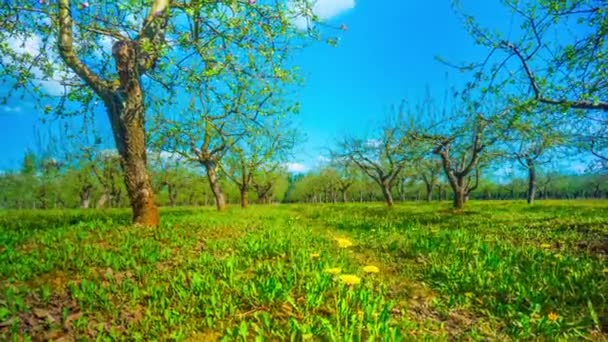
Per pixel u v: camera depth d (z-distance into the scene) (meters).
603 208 24.34
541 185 68.12
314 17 10.33
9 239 7.62
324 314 4.06
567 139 20.77
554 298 5.01
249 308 4.25
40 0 9.27
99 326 3.61
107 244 7.49
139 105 10.38
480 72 11.60
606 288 5.08
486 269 6.34
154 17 9.82
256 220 15.80
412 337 3.63
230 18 9.51
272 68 10.58
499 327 4.13
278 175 57.81
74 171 59.56
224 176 34.62
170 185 63.47
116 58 10.08
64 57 9.70
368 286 5.20
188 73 9.86
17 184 68.25
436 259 7.30
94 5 10.20
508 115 14.49
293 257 6.53
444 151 27.25
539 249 8.21
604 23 9.88
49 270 5.52
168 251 6.85
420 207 31.38
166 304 4.34
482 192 98.38
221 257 6.71
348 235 11.30
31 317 3.76
